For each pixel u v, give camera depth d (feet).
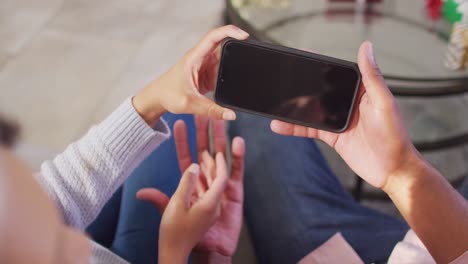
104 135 2.49
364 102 2.30
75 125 6.39
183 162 3.04
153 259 2.93
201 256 2.68
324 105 2.38
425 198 2.21
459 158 5.73
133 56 7.34
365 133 2.32
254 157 3.88
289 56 2.36
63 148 6.10
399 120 2.21
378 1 6.26
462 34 5.60
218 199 2.44
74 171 2.44
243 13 6.11
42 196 1.10
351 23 6.13
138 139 2.53
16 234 1.00
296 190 3.58
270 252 3.42
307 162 3.74
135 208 3.04
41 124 6.36
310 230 3.36
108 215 3.30
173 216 2.38
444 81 5.06
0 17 7.91
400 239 3.26
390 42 5.80
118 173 2.52
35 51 7.36
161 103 2.50
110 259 2.30
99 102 6.68
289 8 6.29
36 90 6.80
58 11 8.01
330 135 2.48
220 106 2.48
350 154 2.44
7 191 1.01
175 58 7.32
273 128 2.60
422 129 5.93
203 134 2.99
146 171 3.20
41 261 1.04
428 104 6.23
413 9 6.21
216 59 2.56
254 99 2.46
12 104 6.59
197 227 2.38
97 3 8.17
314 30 6.02
